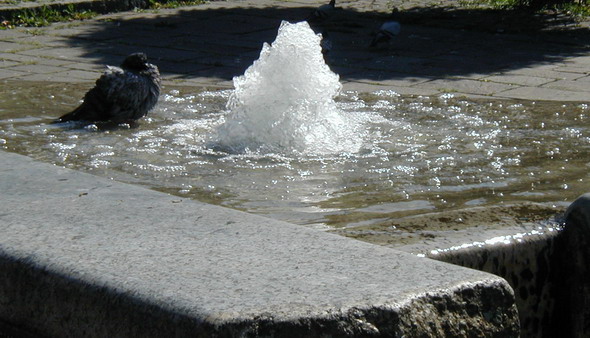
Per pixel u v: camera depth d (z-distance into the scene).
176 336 2.40
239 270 2.73
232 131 6.57
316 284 2.61
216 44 13.15
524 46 13.51
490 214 3.96
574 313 3.84
